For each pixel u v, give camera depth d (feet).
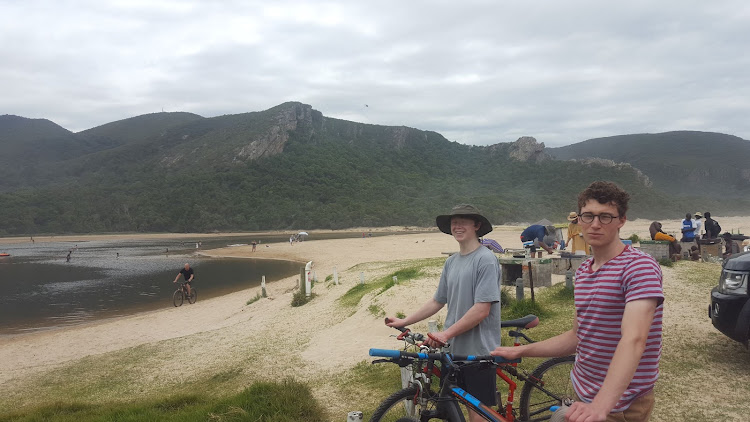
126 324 64.08
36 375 39.37
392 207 437.58
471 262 11.57
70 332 61.67
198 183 481.05
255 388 21.66
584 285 7.77
